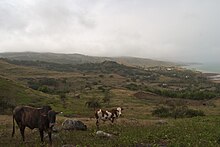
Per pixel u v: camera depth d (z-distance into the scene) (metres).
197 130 31.64
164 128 32.78
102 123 38.81
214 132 30.17
